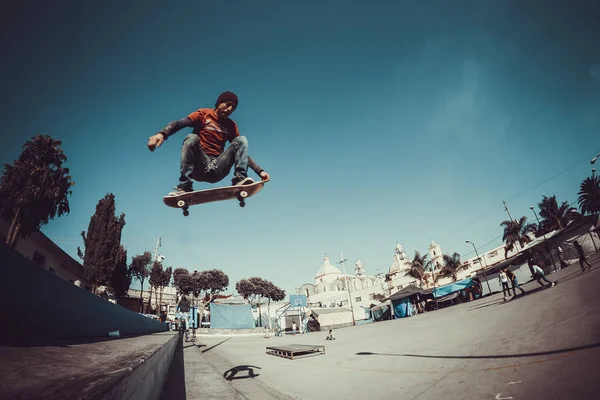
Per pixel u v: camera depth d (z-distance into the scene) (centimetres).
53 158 1243
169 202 296
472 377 512
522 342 650
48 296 202
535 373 443
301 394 604
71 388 86
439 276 5022
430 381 555
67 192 1256
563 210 4016
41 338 187
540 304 1092
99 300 328
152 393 271
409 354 888
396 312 4128
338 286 7519
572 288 1190
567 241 2894
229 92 330
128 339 385
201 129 328
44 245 1578
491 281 4159
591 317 646
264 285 5206
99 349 200
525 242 4378
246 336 3177
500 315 1202
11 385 72
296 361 1073
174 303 4572
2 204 1136
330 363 948
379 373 702
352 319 5006
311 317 4738
